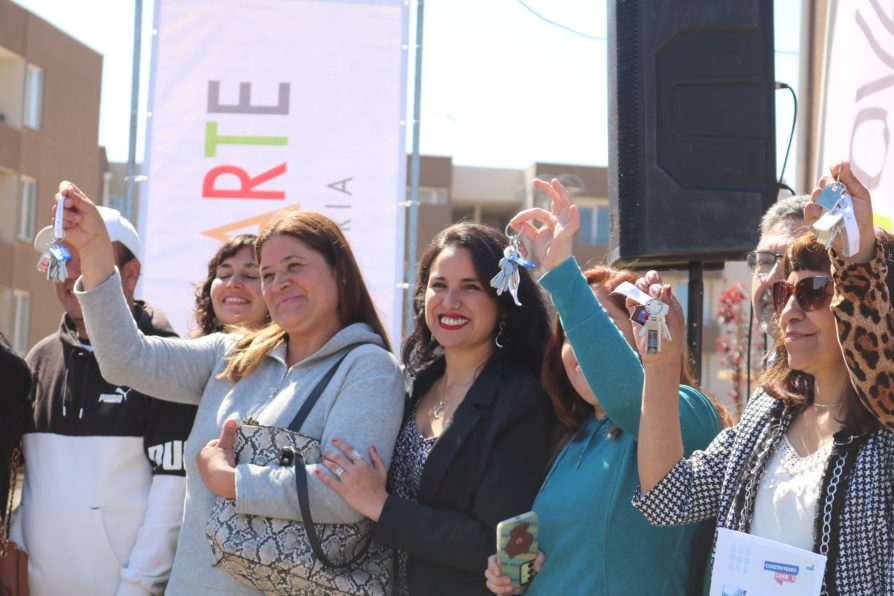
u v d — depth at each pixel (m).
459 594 2.60
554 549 2.51
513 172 29.94
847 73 4.60
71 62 19.72
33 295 18.81
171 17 5.04
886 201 4.09
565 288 2.47
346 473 2.60
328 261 2.91
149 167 5.01
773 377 2.31
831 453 2.06
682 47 4.11
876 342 1.95
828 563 2.01
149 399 3.19
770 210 3.03
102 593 3.12
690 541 2.51
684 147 4.08
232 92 5.03
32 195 18.80
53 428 3.20
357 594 2.63
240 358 2.95
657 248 4.06
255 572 2.61
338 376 2.79
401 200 5.00
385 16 5.05
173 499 3.15
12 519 3.27
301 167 5.01
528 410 2.68
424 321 3.02
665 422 2.28
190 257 4.99
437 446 2.68
